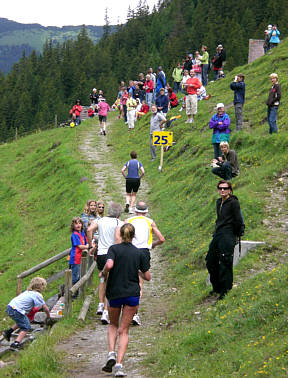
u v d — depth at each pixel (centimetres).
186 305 954
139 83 3403
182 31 15975
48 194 2508
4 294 1631
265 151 1641
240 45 12825
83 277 1056
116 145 2972
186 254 1291
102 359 734
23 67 18425
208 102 2723
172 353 693
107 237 933
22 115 14100
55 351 768
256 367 557
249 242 1084
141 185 2125
